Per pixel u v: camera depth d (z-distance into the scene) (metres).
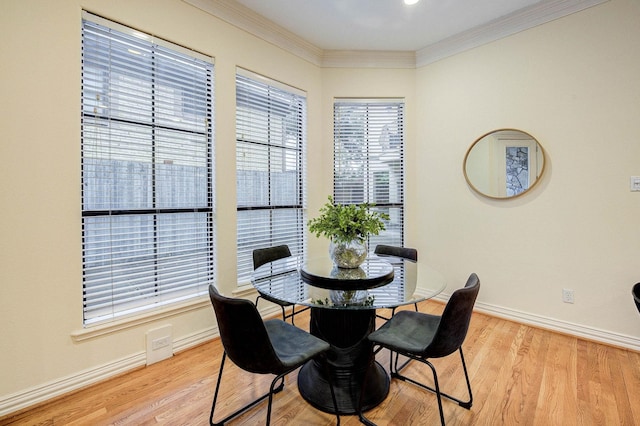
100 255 2.00
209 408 1.72
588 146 2.47
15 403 1.67
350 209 1.99
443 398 1.79
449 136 3.30
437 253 3.43
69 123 1.83
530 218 2.78
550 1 2.56
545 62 2.66
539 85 2.70
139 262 2.17
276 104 3.11
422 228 3.55
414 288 1.83
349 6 2.65
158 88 2.24
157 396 1.82
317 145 3.50
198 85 2.46
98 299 1.98
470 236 3.17
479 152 3.07
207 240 2.57
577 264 2.55
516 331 2.68
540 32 2.67
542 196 2.71
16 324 1.67
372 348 1.71
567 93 2.56
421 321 1.87
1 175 1.62
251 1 2.59
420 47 3.39
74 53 1.83
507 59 2.87
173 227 2.36
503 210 2.94
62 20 1.78
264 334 1.29
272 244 3.12
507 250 2.93
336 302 1.61
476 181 3.10
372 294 1.72
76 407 1.72
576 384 1.91
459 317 1.43
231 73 2.66
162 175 2.28
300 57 3.29
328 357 1.80
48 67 1.74
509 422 1.59
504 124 2.91
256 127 2.93
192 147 2.45
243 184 2.84
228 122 2.64
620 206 2.36
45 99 1.74
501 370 2.07
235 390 1.88
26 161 1.69
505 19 2.82
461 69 3.18
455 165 3.26
